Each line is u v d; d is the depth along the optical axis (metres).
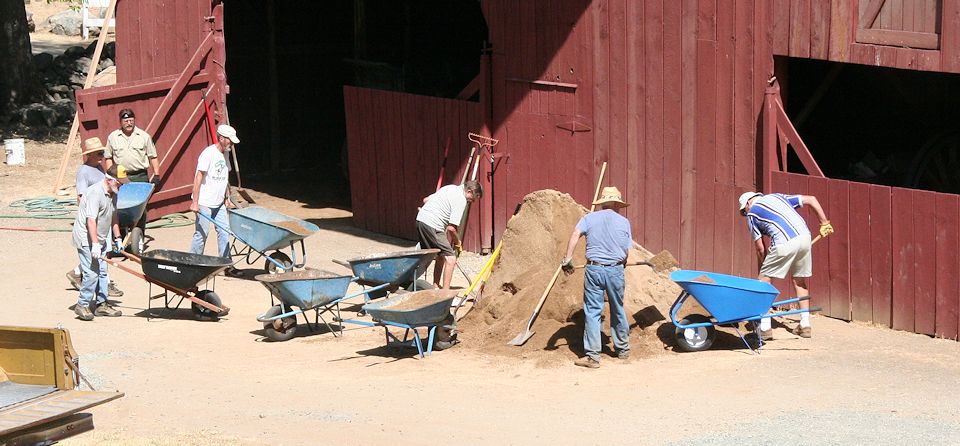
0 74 30.09
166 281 14.06
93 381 11.53
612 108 16.55
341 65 28.47
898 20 13.32
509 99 18.09
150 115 20.94
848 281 13.67
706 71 15.20
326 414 10.27
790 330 13.22
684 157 15.62
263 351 12.86
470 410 10.36
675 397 10.62
